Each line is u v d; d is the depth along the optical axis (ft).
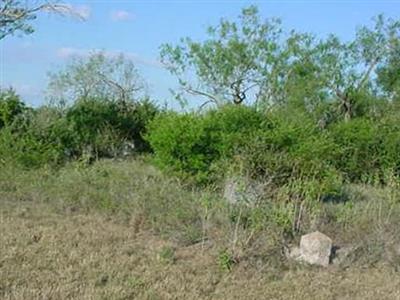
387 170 49.88
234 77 102.78
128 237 32.09
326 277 28.02
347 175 53.26
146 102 73.61
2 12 57.67
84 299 22.39
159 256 28.78
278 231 30.73
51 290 22.95
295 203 34.14
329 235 32.99
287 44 101.19
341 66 95.81
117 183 42.37
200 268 27.78
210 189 41.32
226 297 24.31
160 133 47.67
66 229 32.81
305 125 49.78
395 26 98.73
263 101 91.76
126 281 24.88
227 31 103.04
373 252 30.94
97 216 36.50
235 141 41.83
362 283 27.61
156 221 34.24
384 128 58.18
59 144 57.47
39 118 60.59
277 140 41.75
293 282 26.86
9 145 51.52
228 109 48.14
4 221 33.76
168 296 23.50
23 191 41.06
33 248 28.53
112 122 68.33
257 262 28.55
